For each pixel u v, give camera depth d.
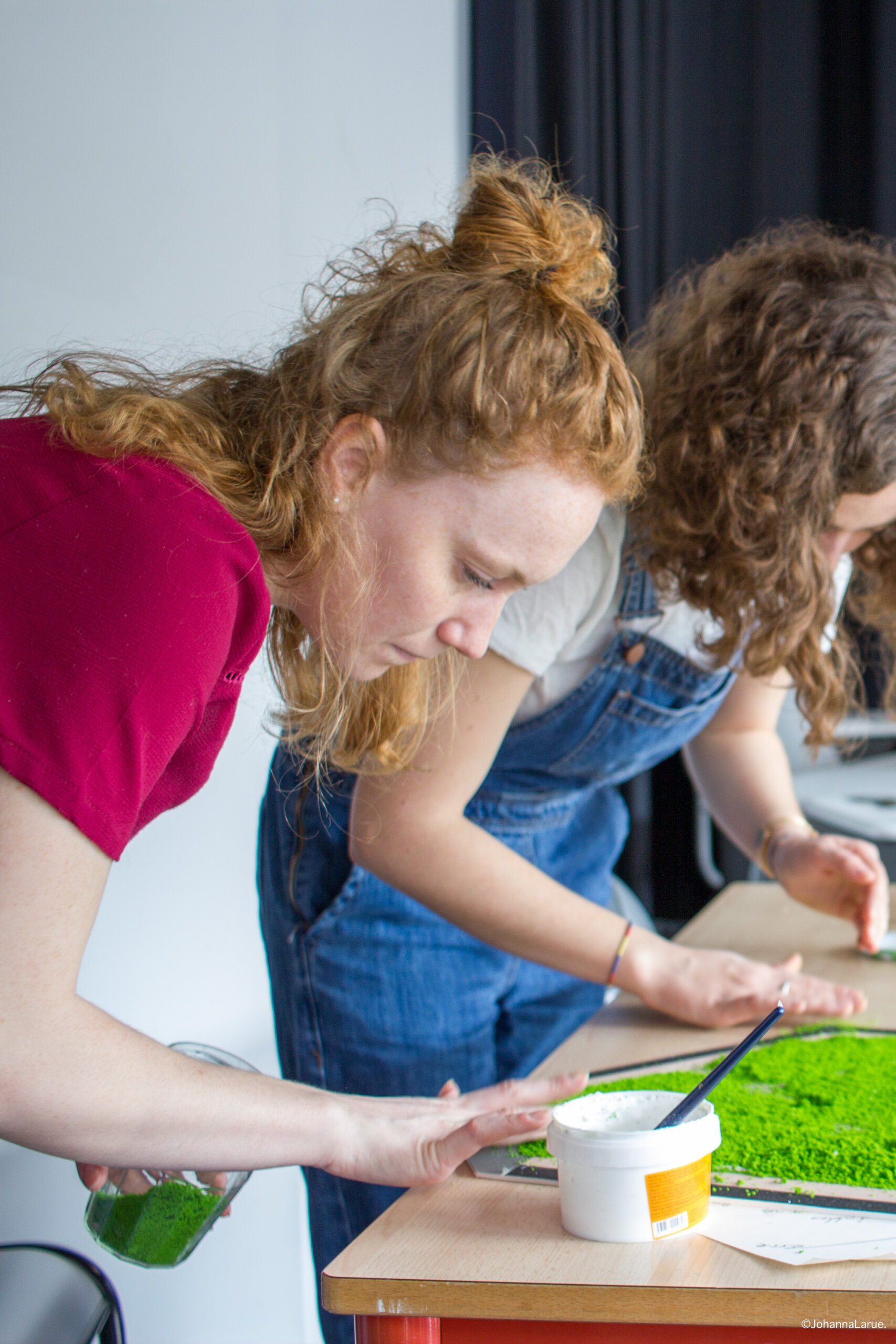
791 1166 0.73
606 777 1.28
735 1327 0.60
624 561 1.05
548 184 0.83
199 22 1.70
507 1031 1.24
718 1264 0.61
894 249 1.16
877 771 2.62
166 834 1.68
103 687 0.56
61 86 1.47
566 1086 0.81
